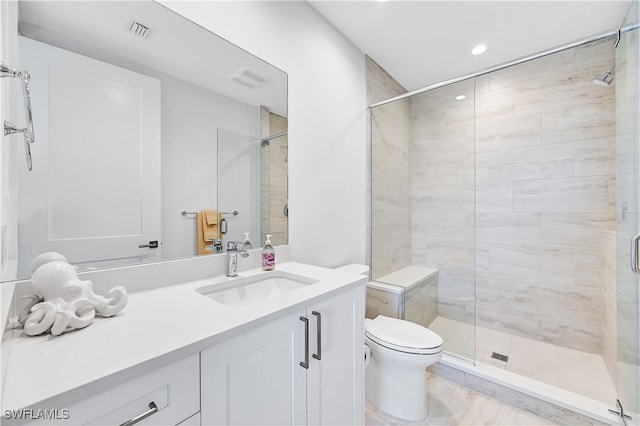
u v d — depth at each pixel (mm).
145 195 1089
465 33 2043
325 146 1923
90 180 952
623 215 1409
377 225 2418
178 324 737
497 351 2176
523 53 2303
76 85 931
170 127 1169
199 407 665
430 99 2693
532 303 2371
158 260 1115
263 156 1533
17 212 797
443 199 2604
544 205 2316
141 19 1089
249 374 779
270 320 824
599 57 2090
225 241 1348
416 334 1599
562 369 1907
